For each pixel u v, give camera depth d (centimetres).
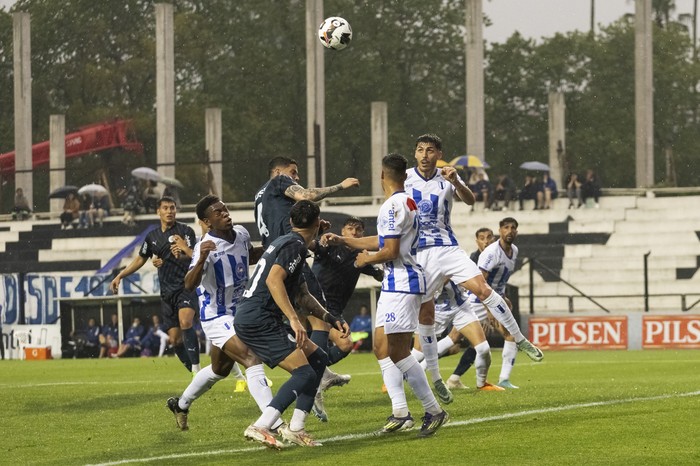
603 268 6944
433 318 2345
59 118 9012
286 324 2455
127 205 8194
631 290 6750
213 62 12862
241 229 2055
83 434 2123
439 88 12812
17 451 1917
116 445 1945
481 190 7681
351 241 2031
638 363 4041
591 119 12750
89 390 3158
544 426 1934
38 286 6544
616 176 12500
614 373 3484
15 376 4053
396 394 1945
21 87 9125
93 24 12888
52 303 6512
